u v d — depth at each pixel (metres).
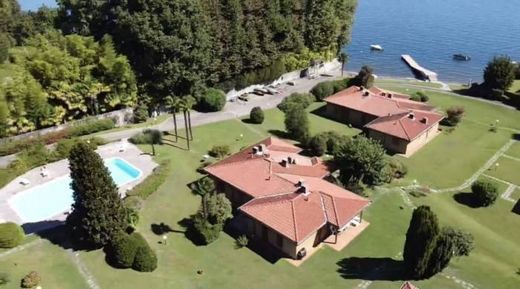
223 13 92.06
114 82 82.38
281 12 104.12
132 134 80.94
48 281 48.53
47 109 75.62
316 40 114.06
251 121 88.25
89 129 79.81
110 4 88.69
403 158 77.81
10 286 47.34
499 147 82.31
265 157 65.50
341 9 118.62
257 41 98.94
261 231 56.84
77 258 52.09
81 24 92.00
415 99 98.75
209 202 57.53
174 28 82.06
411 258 49.97
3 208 60.91
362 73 102.19
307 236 52.94
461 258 54.59
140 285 48.97
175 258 53.38
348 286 49.94
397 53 142.12
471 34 162.38
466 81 121.94
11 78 78.06
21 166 67.88
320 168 66.19
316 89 99.94
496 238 58.97
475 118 93.88
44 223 58.19
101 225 51.25
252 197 60.75
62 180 67.44
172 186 66.25
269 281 50.62
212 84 95.44
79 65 80.00
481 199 65.06
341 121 91.38
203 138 80.81
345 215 56.28
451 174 73.44
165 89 87.31
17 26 116.19
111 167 70.25
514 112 97.19
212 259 53.69
